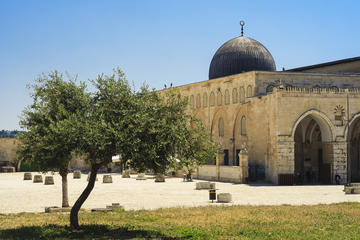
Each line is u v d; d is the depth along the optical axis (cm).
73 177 7456
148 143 2275
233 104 7419
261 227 2564
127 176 7575
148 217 2959
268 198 4194
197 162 2481
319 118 5991
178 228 2548
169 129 2322
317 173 6688
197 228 2556
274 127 5859
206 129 2530
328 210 3225
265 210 3244
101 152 2361
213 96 7975
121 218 2933
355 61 7381
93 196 4438
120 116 2338
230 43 8062
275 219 2831
